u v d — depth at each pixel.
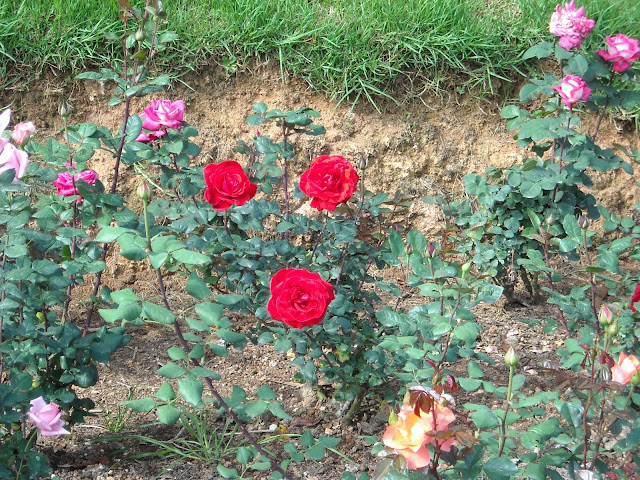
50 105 3.46
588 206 3.22
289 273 2.46
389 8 3.57
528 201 3.19
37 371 2.61
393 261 2.58
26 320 2.53
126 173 3.46
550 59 3.58
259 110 2.82
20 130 2.58
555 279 2.81
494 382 3.03
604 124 3.63
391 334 2.79
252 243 2.73
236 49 3.51
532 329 3.27
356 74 3.51
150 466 2.72
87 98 3.48
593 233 2.79
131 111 3.48
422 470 2.20
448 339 2.52
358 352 2.79
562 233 3.18
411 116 3.57
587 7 3.66
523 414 2.43
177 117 2.76
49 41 3.42
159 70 3.47
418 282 2.56
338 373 2.75
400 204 2.87
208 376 2.33
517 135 3.11
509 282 3.34
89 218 2.61
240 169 2.63
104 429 2.82
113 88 3.48
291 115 2.82
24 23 3.41
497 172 3.23
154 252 2.32
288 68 3.52
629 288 2.80
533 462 2.36
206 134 3.51
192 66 3.49
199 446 2.78
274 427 2.84
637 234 2.83
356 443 2.80
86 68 3.46
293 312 2.44
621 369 2.29
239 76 3.52
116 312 2.29
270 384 3.01
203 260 2.29
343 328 2.68
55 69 3.45
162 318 2.31
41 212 2.57
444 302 2.52
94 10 3.47
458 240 3.24
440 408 2.15
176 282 3.43
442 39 3.53
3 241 2.48
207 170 2.63
